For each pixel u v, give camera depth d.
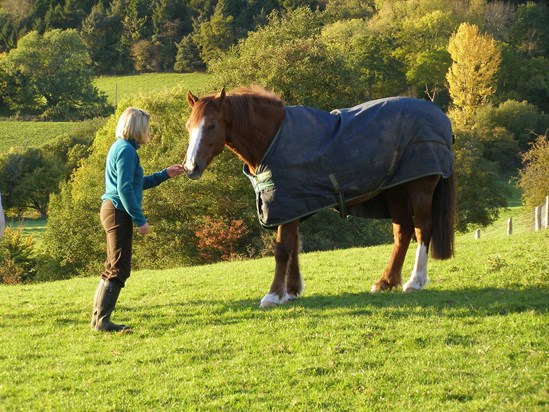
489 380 7.11
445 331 8.56
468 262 12.98
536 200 42.06
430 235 10.50
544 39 93.88
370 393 6.98
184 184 36.12
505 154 73.00
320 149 9.68
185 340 8.79
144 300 11.69
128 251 9.24
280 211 9.69
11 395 7.28
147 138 9.12
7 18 136.00
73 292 13.51
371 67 82.19
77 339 9.11
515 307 9.43
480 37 73.56
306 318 9.35
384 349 8.13
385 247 18.73
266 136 9.66
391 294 10.48
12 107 103.06
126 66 118.00
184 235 35.94
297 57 40.12
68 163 77.06
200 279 14.14
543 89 83.56
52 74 103.44
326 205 9.82
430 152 10.04
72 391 7.34
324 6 107.00
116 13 123.38
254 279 13.58
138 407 6.89
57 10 133.50
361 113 10.01
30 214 76.69
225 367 7.83
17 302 12.48
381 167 9.89
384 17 94.56
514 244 15.34
